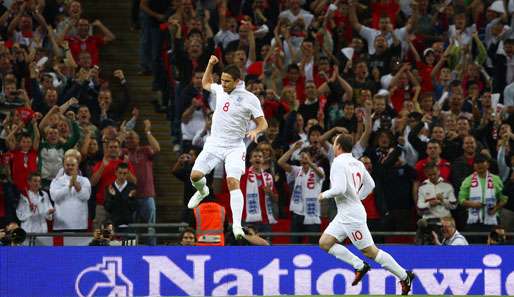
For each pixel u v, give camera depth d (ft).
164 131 245.04
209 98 223.10
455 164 204.95
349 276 173.37
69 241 198.18
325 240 154.51
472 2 271.08
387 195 203.51
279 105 223.51
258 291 172.55
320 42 248.52
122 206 197.77
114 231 195.31
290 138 216.33
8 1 254.68
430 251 173.68
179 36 235.40
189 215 199.52
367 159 201.46
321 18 253.44
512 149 214.07
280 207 208.74
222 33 249.55
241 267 172.65
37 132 207.62
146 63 254.27
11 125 212.02
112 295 172.14
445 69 240.32
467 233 186.29
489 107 224.53
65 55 242.78
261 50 246.47
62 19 253.03
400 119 217.36
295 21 251.19
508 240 195.42
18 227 181.88
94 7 275.39
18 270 171.94
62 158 208.03
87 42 251.19
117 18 273.33
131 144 209.97
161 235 182.60
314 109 224.33
